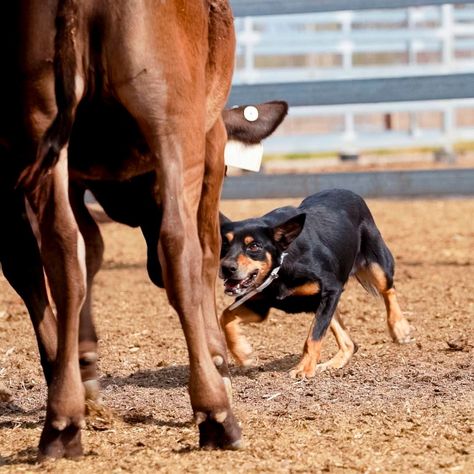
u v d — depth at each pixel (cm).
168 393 1094
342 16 3547
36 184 762
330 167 3491
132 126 815
